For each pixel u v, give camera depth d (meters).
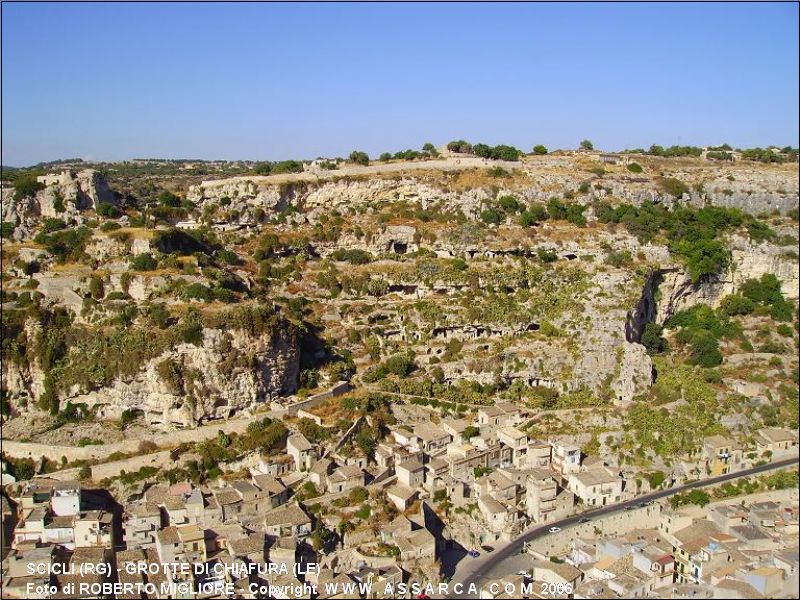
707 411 194.25
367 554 153.12
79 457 169.88
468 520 168.25
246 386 181.75
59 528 153.00
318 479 167.88
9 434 175.75
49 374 182.00
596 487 174.75
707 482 179.25
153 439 173.50
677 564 150.25
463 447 181.88
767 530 156.00
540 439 188.25
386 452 176.88
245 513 159.00
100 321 185.38
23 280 192.50
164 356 177.88
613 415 194.62
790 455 187.50
